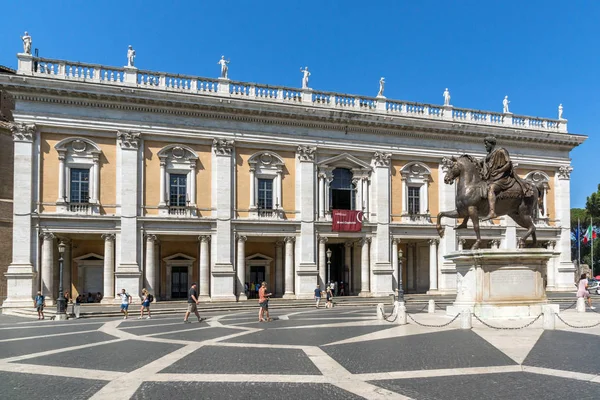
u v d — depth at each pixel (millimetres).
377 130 49719
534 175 55875
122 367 13977
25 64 39875
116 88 41344
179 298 46781
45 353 16734
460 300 21141
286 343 17719
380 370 12867
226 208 44594
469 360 13742
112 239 41719
